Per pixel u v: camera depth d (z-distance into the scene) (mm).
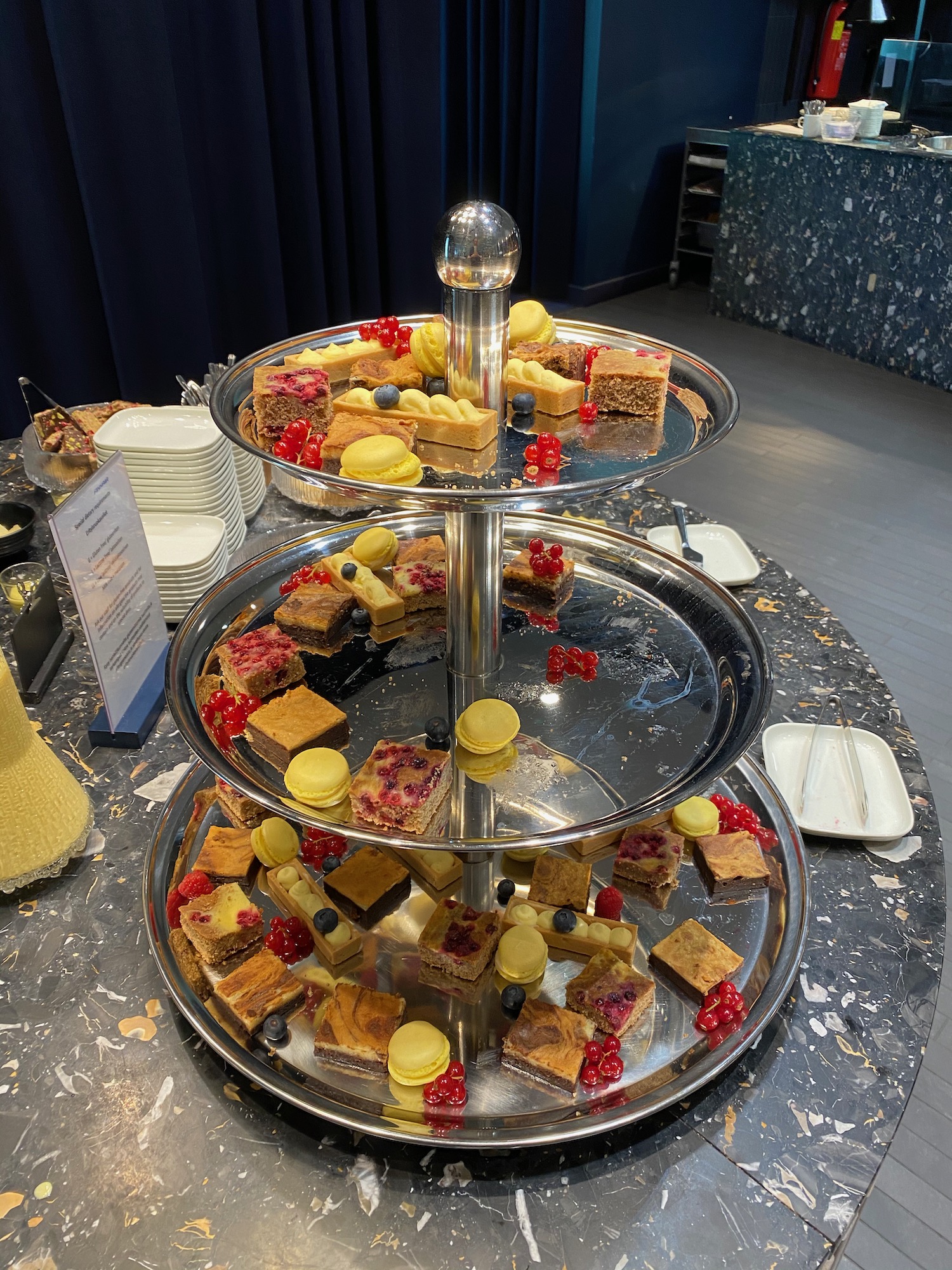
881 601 2785
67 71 2438
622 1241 777
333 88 3135
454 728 1073
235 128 2934
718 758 943
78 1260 760
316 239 3324
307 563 1361
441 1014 939
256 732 1044
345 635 1251
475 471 948
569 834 836
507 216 946
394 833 900
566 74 4262
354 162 3346
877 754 1268
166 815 1155
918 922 1064
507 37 4043
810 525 3135
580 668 1167
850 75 5324
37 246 2619
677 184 4992
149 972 1002
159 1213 794
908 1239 1393
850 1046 935
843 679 1416
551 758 1019
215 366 1729
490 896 1080
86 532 1142
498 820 938
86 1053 921
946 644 2619
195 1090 892
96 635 1189
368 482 852
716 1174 825
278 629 1209
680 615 1269
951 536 3107
